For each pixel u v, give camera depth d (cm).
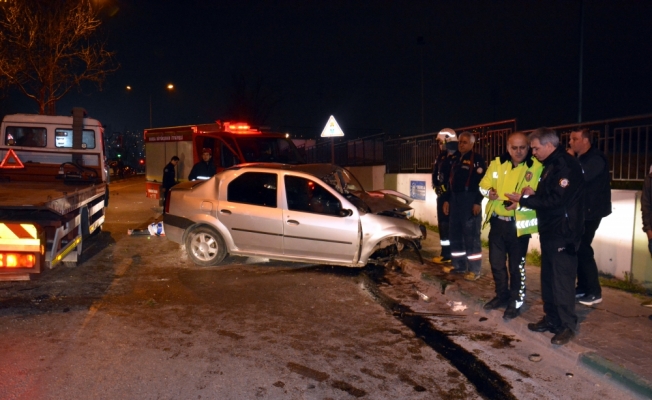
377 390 435
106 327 576
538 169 532
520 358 500
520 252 573
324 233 805
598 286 609
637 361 457
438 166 848
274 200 829
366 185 1684
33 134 1170
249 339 545
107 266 867
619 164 764
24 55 2036
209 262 858
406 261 864
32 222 629
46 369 466
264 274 816
